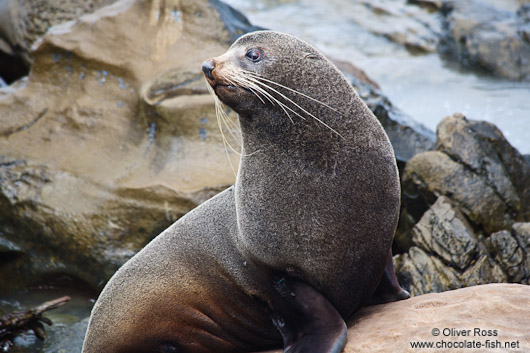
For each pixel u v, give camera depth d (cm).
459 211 2131
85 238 2319
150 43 2627
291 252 1375
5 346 1983
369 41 5084
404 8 5466
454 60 4656
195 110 2455
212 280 1527
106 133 2512
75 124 2541
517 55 4434
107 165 2427
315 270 1373
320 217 1348
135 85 2564
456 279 1938
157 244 1630
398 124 2614
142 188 2317
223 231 1515
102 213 2325
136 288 1609
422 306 1397
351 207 1339
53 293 2364
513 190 2227
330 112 1356
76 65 2625
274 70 1366
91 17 2702
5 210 2389
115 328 1638
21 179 2409
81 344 1970
